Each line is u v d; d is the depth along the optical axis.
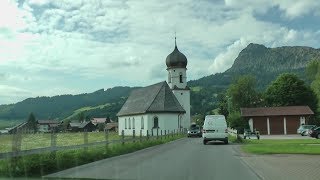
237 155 26.50
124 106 114.25
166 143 46.25
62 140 50.78
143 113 96.88
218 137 42.09
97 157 23.55
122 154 27.91
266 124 87.25
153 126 95.06
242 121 87.62
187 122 110.94
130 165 19.75
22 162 16.33
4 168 15.66
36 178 14.62
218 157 24.78
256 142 45.34
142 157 25.08
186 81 113.19
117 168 18.28
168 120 95.62
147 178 14.58
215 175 15.60
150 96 100.25
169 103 96.88
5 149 17.55
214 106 192.62
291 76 106.12
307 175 15.60
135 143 34.38
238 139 46.56
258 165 19.64
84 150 23.27
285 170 17.38
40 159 17.33
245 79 127.62
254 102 127.19
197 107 199.75
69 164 19.06
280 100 105.31
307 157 24.66
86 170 17.45
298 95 103.75
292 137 64.94
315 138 59.12
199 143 45.62
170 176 15.23
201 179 14.37
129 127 106.06
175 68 112.50
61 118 198.00
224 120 42.34
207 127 42.31
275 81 107.94
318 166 19.03
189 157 24.88
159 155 26.73
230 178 14.71
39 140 36.25
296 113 86.56
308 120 91.19
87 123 166.50
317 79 104.56
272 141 47.91
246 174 15.95
